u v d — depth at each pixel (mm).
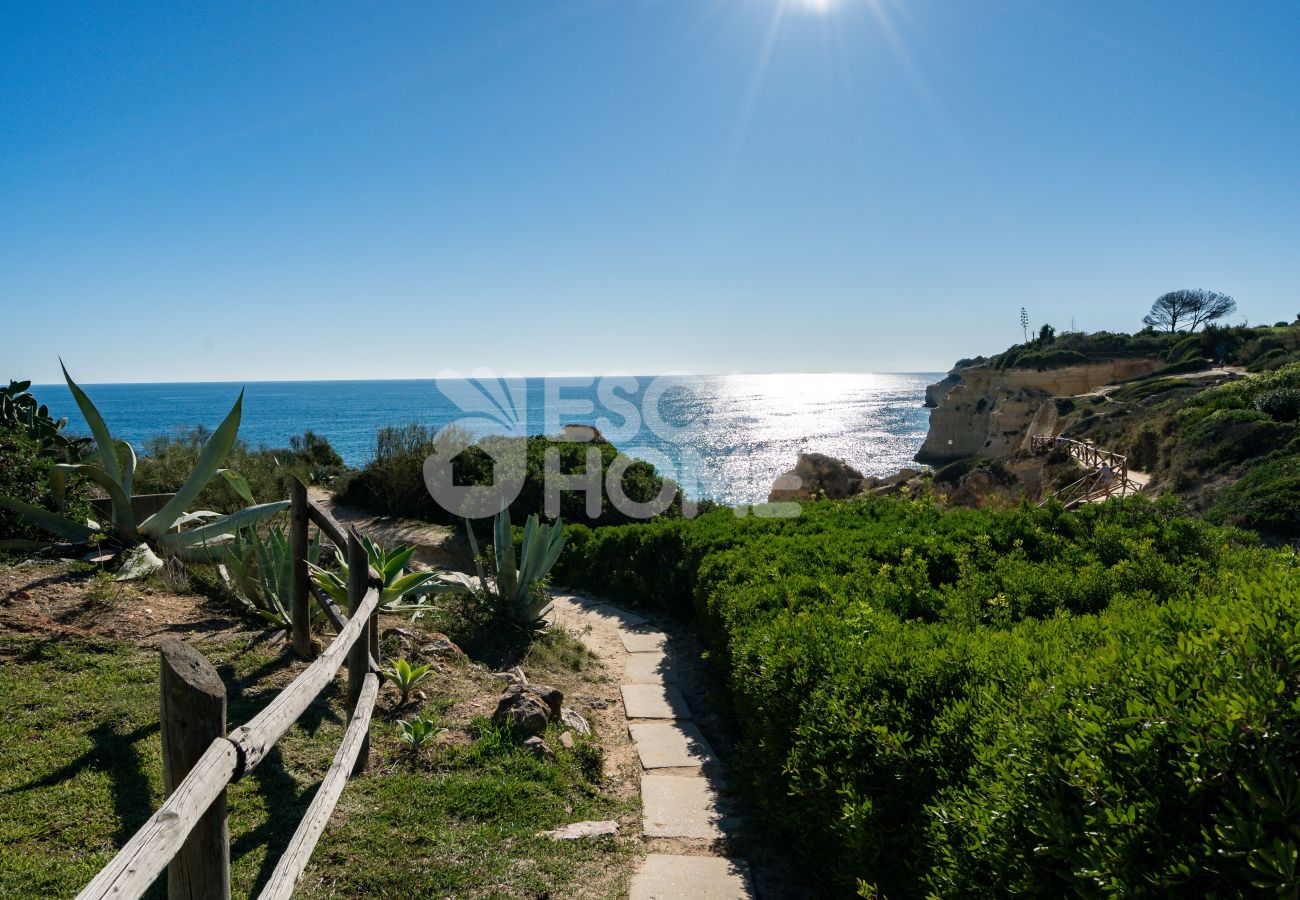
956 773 2527
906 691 3045
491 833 3402
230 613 5617
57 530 6211
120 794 3068
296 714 2389
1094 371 45781
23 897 2408
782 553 6625
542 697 4918
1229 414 19312
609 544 10008
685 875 3326
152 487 10852
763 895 3203
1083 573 5000
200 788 1720
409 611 6504
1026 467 25016
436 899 2900
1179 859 1540
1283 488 13547
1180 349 47219
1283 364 33438
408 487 13641
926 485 9961
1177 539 5848
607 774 4441
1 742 3361
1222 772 1557
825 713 3225
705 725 5395
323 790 2662
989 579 5238
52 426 7742
